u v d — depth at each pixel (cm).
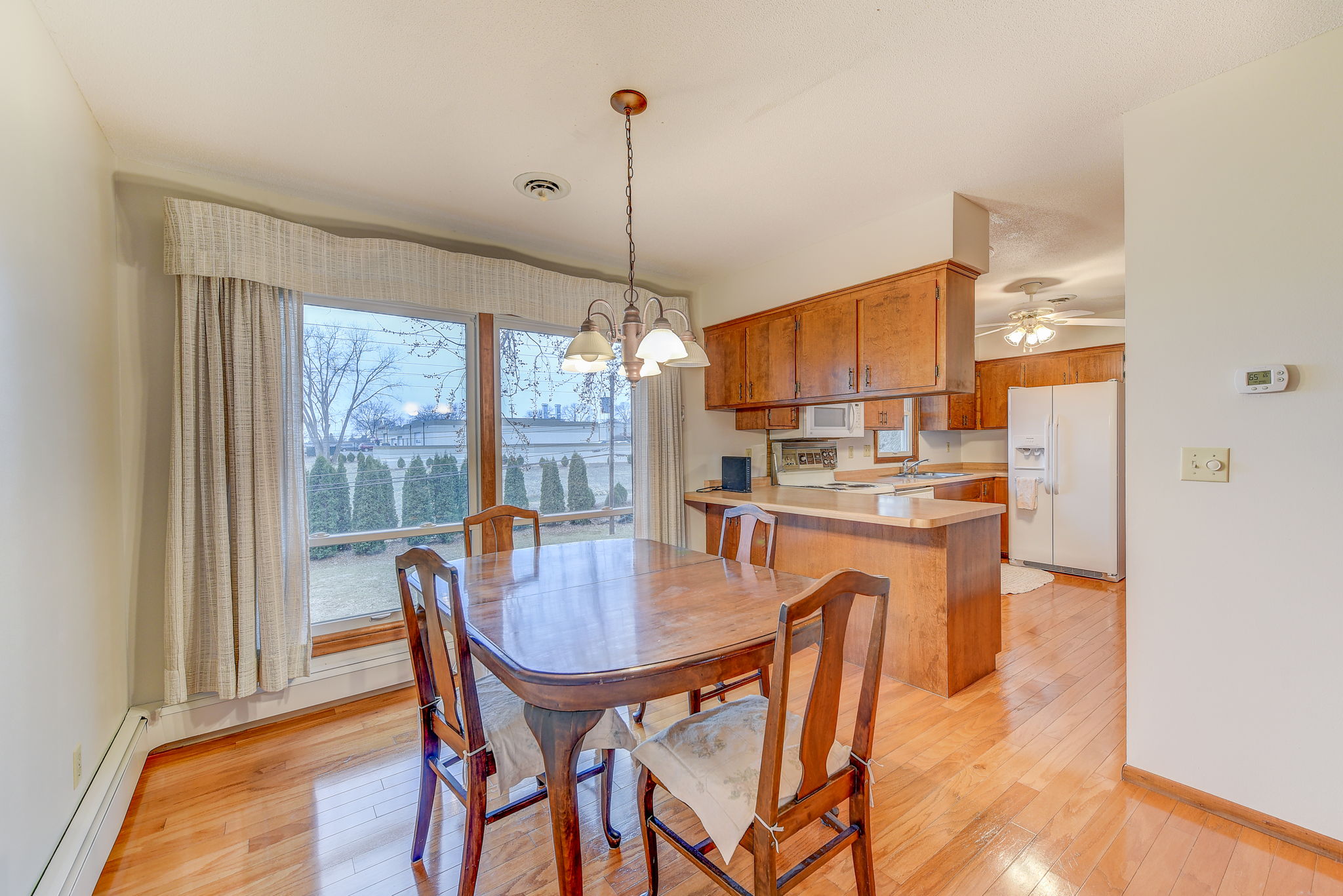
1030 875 155
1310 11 148
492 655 138
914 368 279
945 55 166
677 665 129
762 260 359
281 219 250
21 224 135
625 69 171
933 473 612
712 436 419
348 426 272
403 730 241
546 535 338
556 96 185
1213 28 155
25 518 132
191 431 221
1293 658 165
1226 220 175
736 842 119
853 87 181
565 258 348
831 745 127
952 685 267
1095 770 204
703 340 416
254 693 236
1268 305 167
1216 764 179
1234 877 153
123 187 219
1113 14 150
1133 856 162
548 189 253
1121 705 255
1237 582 174
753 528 237
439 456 299
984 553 290
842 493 392
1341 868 155
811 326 332
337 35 155
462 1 143
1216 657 178
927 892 150
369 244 265
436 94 183
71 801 154
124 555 218
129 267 220
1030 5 146
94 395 187
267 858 166
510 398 324
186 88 178
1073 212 283
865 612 302
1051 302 463
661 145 216
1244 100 171
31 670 132
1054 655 312
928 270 271
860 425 498
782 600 175
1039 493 498
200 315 224
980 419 603
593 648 137
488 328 311
